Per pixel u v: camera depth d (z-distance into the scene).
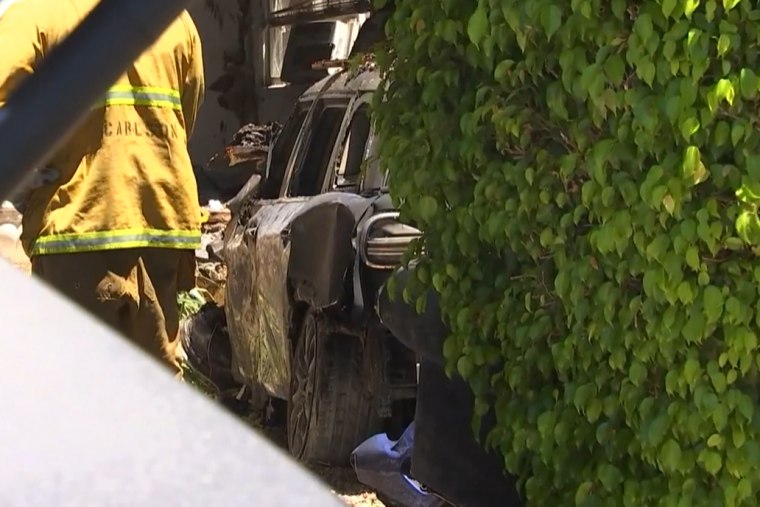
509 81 9.63
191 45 12.83
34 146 4.42
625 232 8.54
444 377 11.57
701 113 8.09
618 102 8.49
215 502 4.02
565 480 9.84
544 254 9.77
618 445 9.38
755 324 8.37
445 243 10.48
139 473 4.03
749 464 8.48
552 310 9.96
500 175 9.80
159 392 4.34
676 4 8.02
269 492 4.13
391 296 11.32
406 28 10.66
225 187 37.25
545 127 9.56
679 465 8.67
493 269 10.64
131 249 12.19
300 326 17.62
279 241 17.78
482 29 9.23
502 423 10.52
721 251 8.50
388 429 17.05
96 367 4.34
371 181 16.89
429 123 10.41
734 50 8.15
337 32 36.12
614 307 8.96
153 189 12.23
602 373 9.30
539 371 10.23
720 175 8.25
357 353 16.66
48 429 4.07
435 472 11.66
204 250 24.97
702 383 8.50
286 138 20.66
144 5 4.44
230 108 45.78
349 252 15.75
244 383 20.88
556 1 8.64
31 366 4.26
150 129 12.30
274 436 19.64
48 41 10.73
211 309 22.50
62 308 4.54
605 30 8.49
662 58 8.21
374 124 11.19
